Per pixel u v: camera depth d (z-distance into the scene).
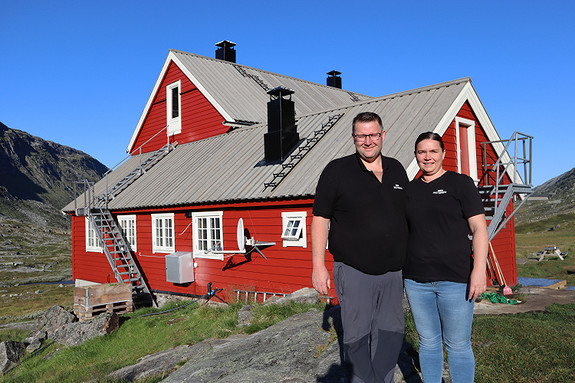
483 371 4.68
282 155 14.06
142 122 24.00
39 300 21.30
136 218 17.98
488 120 13.45
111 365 9.23
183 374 5.77
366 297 3.31
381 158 3.49
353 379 3.29
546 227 53.81
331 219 3.45
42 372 10.17
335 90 27.03
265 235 12.95
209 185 15.12
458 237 3.53
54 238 63.12
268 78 23.77
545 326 6.19
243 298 13.48
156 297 17.03
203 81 20.30
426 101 12.68
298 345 5.57
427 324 3.67
